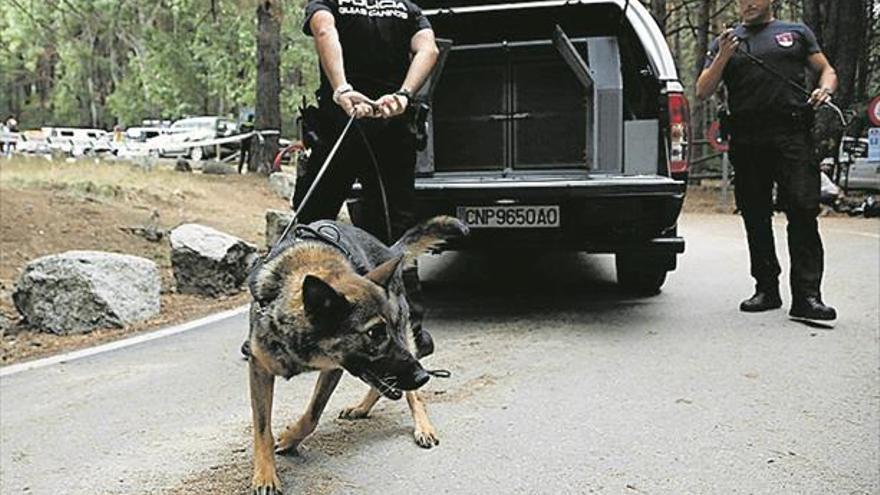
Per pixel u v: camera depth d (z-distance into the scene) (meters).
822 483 3.16
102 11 34.84
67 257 6.46
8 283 7.55
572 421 3.90
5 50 39.50
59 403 4.48
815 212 5.71
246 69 36.19
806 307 5.77
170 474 3.42
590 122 6.66
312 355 3.01
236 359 5.31
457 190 5.73
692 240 10.70
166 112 40.47
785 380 4.46
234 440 3.81
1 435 3.98
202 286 7.54
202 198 13.07
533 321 6.06
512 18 6.53
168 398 4.50
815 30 15.84
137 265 6.77
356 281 3.09
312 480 3.30
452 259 9.26
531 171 6.86
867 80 17.75
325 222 3.78
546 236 5.79
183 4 28.48
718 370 4.67
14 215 9.26
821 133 15.16
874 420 3.83
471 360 5.00
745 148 5.94
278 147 18.34
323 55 4.37
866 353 4.95
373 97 4.57
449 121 6.96
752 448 3.52
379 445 3.65
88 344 5.94
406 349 3.09
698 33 23.72
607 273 8.15
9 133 22.27
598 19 6.57
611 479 3.24
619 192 5.55
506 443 3.64
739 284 7.34
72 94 47.03
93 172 12.95
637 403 4.13
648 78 6.27
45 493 3.28
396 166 4.61
